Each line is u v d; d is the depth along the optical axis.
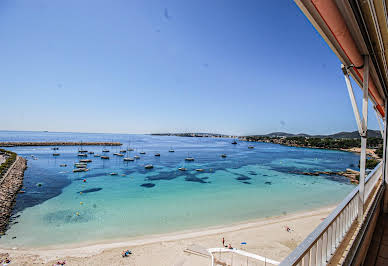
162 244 11.63
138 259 10.09
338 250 2.20
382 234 3.46
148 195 22.00
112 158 53.44
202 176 31.98
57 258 10.20
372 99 3.95
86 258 10.22
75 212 16.78
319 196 21.97
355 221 2.93
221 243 11.73
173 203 19.44
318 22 1.57
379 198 4.14
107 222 14.98
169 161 49.56
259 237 12.50
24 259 10.07
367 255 2.86
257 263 9.25
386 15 1.59
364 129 2.64
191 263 9.45
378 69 2.61
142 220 15.44
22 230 13.46
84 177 30.41
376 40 2.01
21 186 24.64
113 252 10.79
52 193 22.14
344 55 2.18
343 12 1.50
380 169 5.79
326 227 1.77
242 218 15.91
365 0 1.48
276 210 17.75
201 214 16.70
